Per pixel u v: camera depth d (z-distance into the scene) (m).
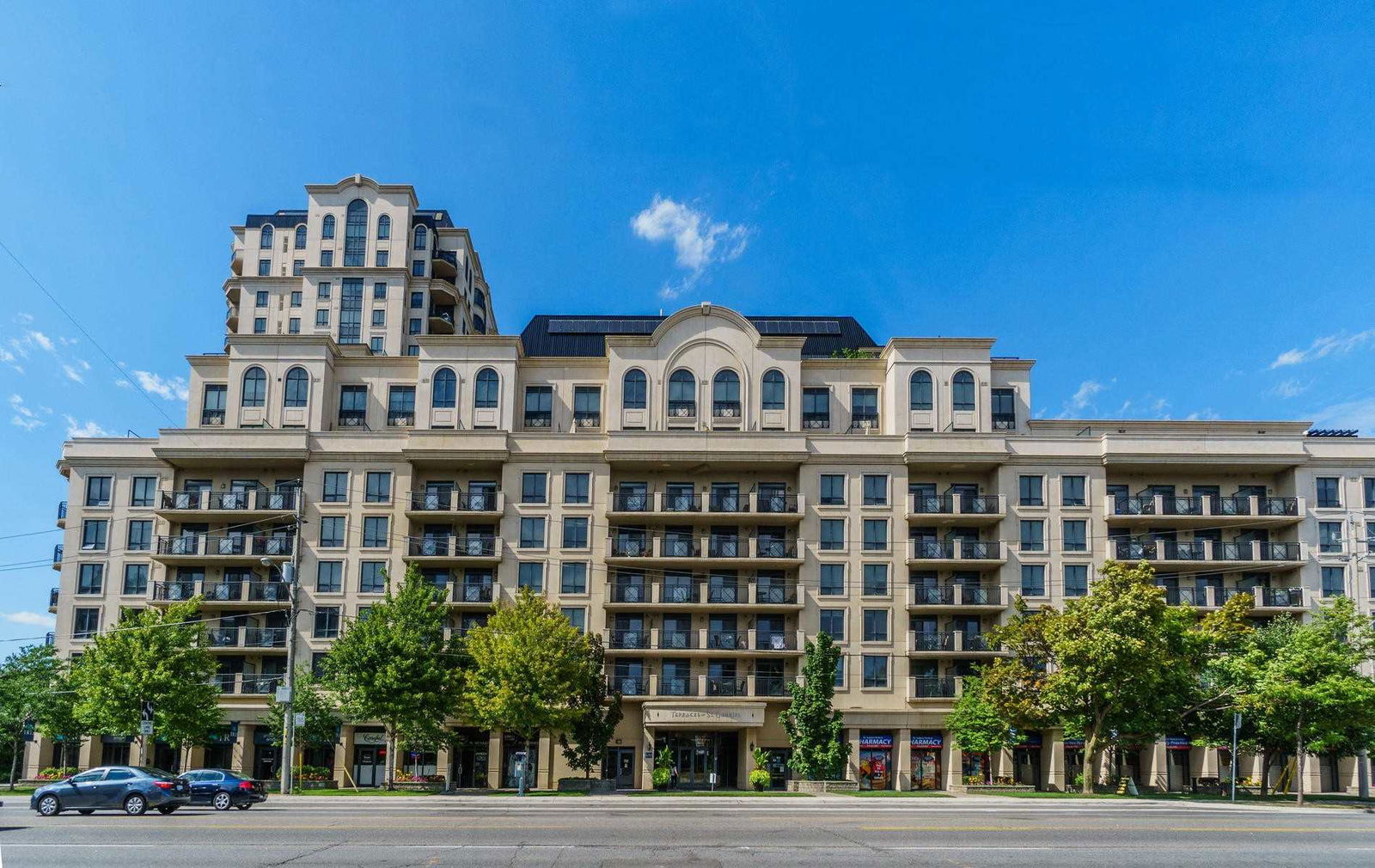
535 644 49.06
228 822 28.84
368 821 29.42
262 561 50.81
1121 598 46.88
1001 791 49.53
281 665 58.97
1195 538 61.16
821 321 72.81
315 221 86.88
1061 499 59.75
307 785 53.81
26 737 55.56
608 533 59.75
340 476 60.50
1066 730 50.03
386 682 48.50
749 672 58.44
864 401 63.91
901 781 56.38
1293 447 60.09
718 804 37.91
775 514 59.03
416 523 60.47
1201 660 50.97
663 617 59.44
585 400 64.19
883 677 57.84
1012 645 50.72
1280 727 46.97
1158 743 57.00
